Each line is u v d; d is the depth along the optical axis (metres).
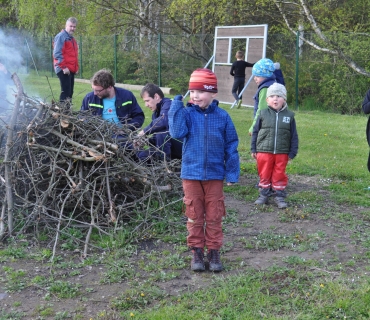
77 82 22.36
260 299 3.43
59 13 25.27
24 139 4.71
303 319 3.19
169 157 5.59
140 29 21.31
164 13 19.27
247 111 13.90
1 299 3.46
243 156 8.08
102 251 4.27
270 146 5.51
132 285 3.67
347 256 4.22
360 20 16.98
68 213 4.79
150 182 4.84
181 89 18.34
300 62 15.02
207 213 3.96
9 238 4.41
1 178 4.59
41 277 3.75
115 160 4.68
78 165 4.66
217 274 3.89
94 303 3.43
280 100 5.45
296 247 4.43
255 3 17.05
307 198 5.87
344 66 14.08
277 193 5.66
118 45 21.34
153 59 19.66
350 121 12.17
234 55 16.44
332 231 4.84
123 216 4.82
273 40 15.86
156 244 4.45
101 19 22.47
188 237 3.99
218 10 16.95
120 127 5.13
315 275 3.82
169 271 3.94
